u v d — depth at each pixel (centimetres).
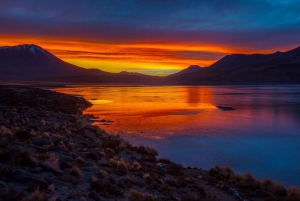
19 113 2567
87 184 879
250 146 2186
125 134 2625
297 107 5216
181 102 6444
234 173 1440
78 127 2373
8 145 1103
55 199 666
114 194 842
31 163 896
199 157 1862
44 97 4828
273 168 1648
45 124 2091
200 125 3180
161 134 2639
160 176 1248
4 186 676
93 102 6462
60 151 1263
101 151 1574
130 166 1277
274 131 2834
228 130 2875
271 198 1089
